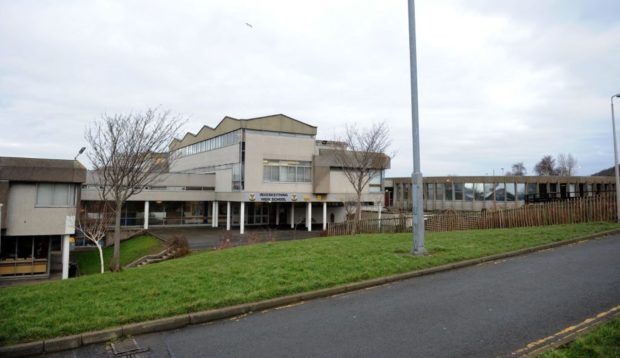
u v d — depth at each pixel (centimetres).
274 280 883
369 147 3519
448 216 2266
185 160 5094
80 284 878
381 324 664
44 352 580
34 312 690
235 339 617
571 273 957
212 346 593
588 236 1487
